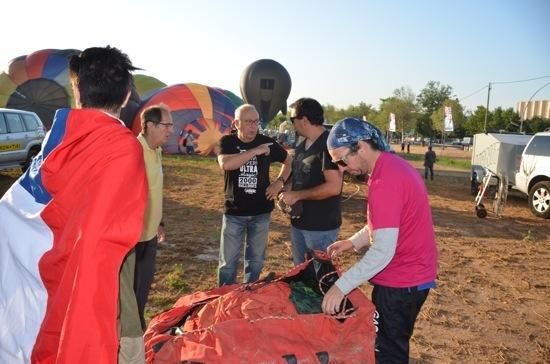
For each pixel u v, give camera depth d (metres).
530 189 11.48
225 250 4.54
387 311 2.84
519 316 5.05
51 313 1.92
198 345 2.50
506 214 11.52
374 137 2.77
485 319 4.95
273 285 3.04
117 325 1.93
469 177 22.59
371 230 2.87
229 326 2.54
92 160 1.90
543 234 9.24
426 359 4.07
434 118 71.81
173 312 3.08
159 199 3.84
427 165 20.45
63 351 1.80
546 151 11.15
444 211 11.73
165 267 6.09
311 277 3.15
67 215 1.93
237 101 29.42
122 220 1.87
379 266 2.59
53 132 1.98
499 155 12.87
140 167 1.97
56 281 1.98
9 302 2.06
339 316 2.65
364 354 2.59
